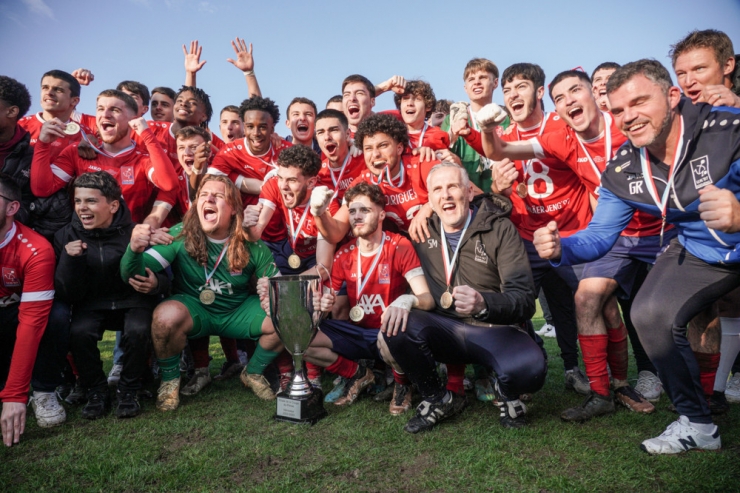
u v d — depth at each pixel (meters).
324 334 3.70
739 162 2.51
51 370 3.41
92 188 3.54
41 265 3.28
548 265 4.11
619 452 2.70
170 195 4.78
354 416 3.41
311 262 4.75
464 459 2.65
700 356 3.22
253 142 5.11
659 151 2.77
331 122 4.64
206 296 3.85
